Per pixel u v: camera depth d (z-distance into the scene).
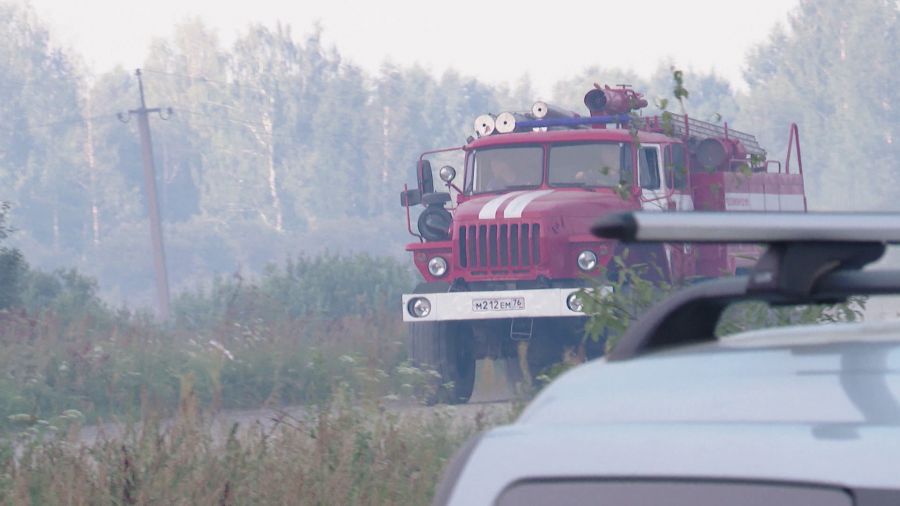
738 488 6.86
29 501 25.84
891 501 6.48
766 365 7.75
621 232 6.90
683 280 32.34
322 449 27.89
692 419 7.34
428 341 54.72
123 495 25.38
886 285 7.31
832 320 29.11
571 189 57.84
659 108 32.66
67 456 28.89
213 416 33.94
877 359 7.50
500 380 59.22
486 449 7.73
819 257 7.25
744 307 30.31
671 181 56.66
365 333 69.62
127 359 54.75
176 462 26.77
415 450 29.94
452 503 7.65
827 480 6.66
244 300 84.94
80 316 83.94
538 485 7.43
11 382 51.53
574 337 55.22
